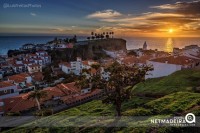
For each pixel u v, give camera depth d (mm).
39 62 139625
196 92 46062
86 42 181625
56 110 58406
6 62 134625
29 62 131375
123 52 162250
